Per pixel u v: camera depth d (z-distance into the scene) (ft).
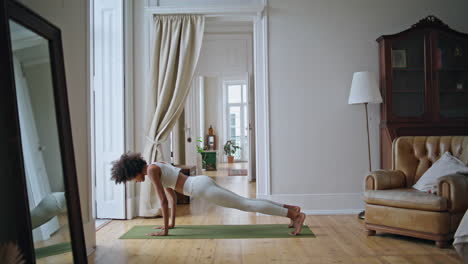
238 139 40.75
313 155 15.31
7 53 6.34
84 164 10.33
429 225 10.21
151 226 13.20
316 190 15.26
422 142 12.82
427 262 9.07
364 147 15.33
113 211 14.48
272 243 10.88
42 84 7.60
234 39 25.64
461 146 11.93
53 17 8.78
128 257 9.73
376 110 15.31
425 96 14.62
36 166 7.07
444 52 14.76
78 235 8.17
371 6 15.43
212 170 32.53
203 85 38.68
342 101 15.38
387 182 11.83
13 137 6.32
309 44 15.42
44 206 7.17
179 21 15.20
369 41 15.44
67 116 8.36
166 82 14.93
